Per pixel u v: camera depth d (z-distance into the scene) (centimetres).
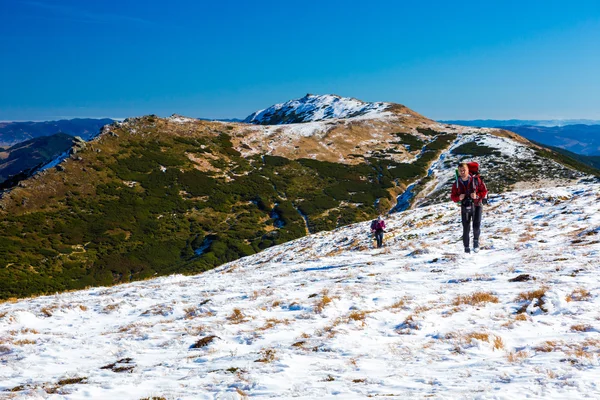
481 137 16600
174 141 13988
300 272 1902
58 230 8781
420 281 1317
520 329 752
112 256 8288
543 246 1614
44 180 10388
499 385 484
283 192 11981
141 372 731
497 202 3212
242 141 15325
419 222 3166
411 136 17450
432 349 704
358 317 954
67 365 845
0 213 8975
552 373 501
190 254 8731
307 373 631
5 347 1009
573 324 738
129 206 10144
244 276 2067
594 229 1706
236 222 10212
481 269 1370
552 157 14550
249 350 834
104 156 11981
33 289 6738
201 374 678
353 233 3388
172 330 1066
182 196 11112
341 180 12875
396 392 504
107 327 1226
